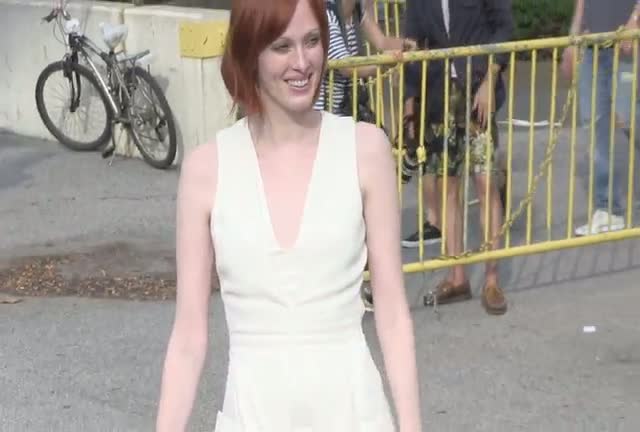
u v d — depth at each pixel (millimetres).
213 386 6582
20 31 13352
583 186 10625
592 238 8039
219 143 3205
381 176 3174
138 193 10977
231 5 3129
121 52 12039
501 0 7539
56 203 10664
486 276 7758
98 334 7449
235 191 3146
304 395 3102
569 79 9680
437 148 7594
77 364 6965
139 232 9742
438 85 7551
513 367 6793
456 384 6562
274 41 3066
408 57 7219
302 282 3102
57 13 12641
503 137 12406
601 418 6121
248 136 3199
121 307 7984
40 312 7879
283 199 3131
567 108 8055
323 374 3104
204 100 11328
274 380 3104
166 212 10336
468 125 7441
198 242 3201
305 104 3115
